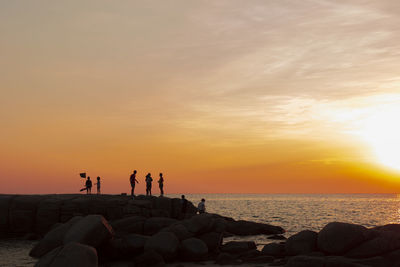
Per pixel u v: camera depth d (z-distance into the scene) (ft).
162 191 132.46
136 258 64.34
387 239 62.08
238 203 555.69
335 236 63.98
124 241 72.54
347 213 269.23
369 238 63.26
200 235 78.33
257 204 502.79
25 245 98.12
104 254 70.74
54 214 113.19
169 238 70.44
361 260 59.00
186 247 71.00
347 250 62.90
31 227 112.68
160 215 121.29
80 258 48.75
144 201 121.39
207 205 463.42
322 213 268.62
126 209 117.39
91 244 64.80
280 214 255.91
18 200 113.91
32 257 74.64
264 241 107.24
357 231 63.26
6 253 82.69
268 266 64.49
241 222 131.64
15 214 112.16
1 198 113.70
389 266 58.54
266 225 131.03
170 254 68.64
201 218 79.41
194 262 70.03
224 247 79.05
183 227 77.15
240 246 78.48
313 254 63.87
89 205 115.75
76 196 126.62
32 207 113.91
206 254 71.67
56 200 115.44
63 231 75.41
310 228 149.59
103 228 66.64
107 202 117.39
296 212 284.00
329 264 55.21
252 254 72.59
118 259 71.72
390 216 234.38
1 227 111.65
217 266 66.28
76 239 63.82
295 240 69.72
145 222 95.40
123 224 94.73
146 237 74.79
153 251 65.57
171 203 127.85
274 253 72.13
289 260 58.39
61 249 50.57
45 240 75.92
